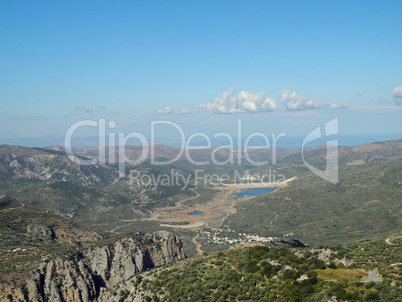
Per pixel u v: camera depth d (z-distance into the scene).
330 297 90.75
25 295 149.38
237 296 103.00
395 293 88.00
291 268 110.69
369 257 118.88
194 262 135.88
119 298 140.88
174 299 112.44
